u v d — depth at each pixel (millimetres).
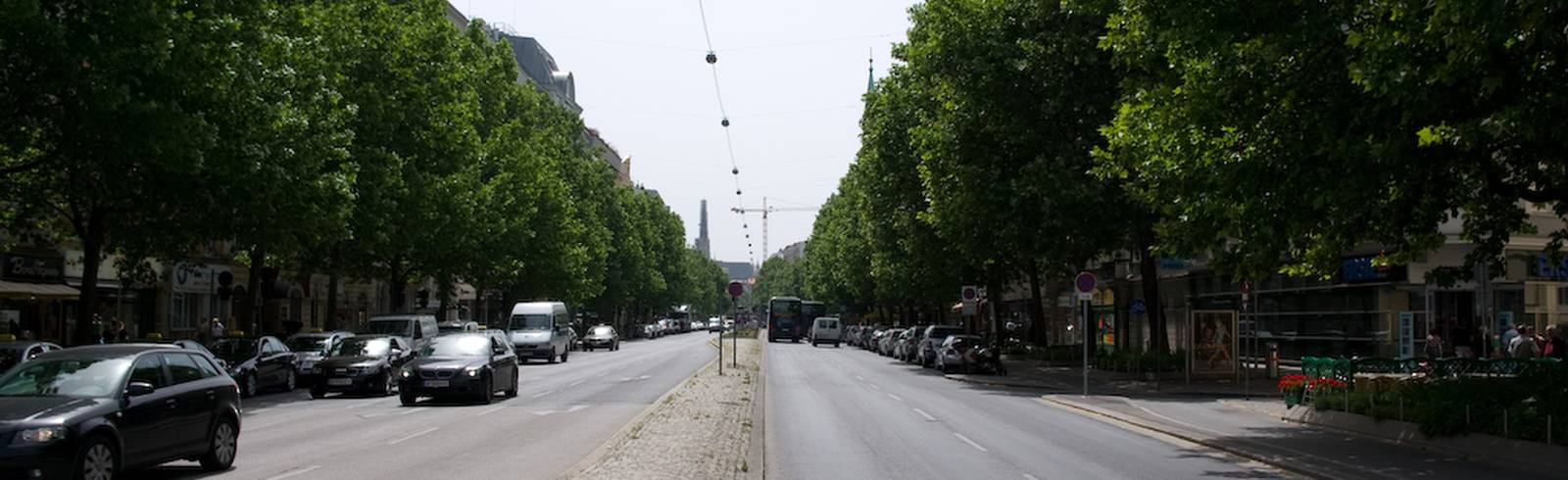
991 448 17328
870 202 53500
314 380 29250
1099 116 31766
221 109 24312
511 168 51406
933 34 34062
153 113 21500
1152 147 18938
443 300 55719
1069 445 17812
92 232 27391
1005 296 79625
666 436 16734
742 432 18266
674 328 141375
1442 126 13664
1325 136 15414
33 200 26250
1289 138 16203
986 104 32844
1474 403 16172
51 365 12766
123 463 12125
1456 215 17641
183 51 22250
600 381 35906
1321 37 15844
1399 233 18250
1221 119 17047
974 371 42219
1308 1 16047
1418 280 32656
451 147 40469
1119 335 51906
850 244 76938
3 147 23562
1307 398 22016
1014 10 32719
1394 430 17672
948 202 34969
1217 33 16734
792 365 49344
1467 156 15852
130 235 28484
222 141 24453
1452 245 32375
